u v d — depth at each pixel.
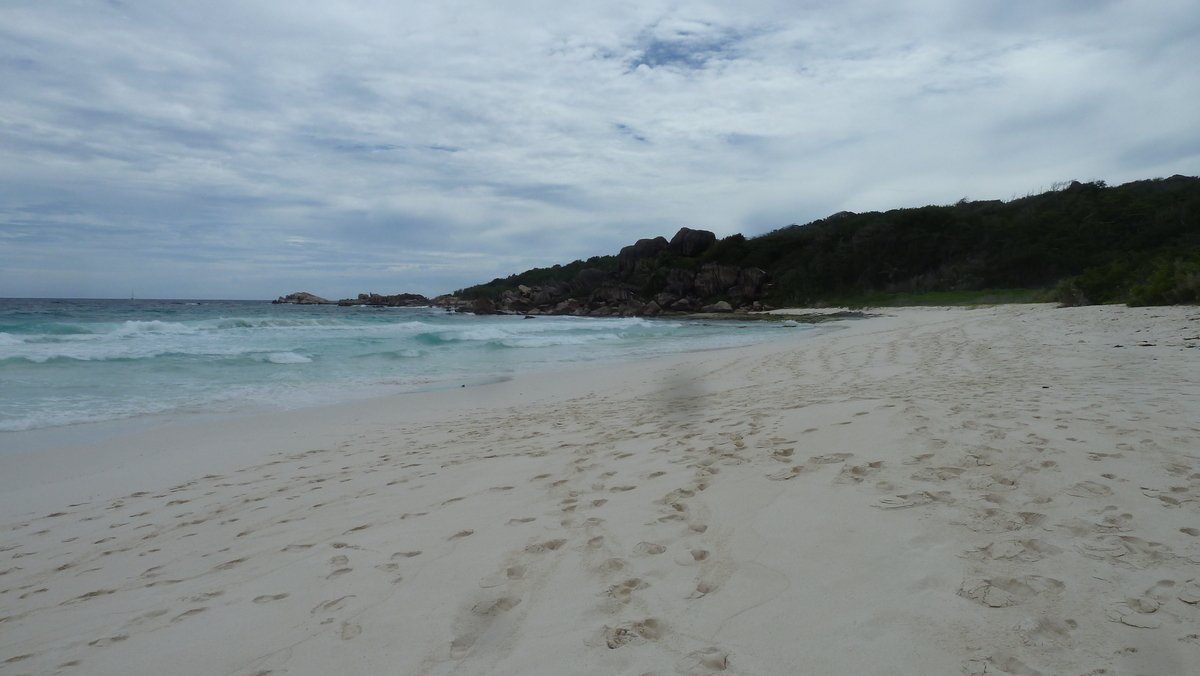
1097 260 46.41
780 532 2.57
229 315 41.00
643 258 75.81
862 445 3.68
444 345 18.20
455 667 1.84
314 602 2.38
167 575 2.89
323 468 5.00
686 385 8.89
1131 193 54.28
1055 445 3.38
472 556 2.69
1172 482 2.74
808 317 43.44
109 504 4.33
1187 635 1.62
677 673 1.69
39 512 4.19
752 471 3.52
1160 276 16.58
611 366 12.66
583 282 77.88
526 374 11.48
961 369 7.73
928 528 2.44
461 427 6.50
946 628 1.76
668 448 4.44
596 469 4.04
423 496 3.80
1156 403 4.35
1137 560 2.05
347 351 15.59
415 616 2.19
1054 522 2.40
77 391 9.24
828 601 1.98
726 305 58.19
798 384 7.70
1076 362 7.33
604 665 1.77
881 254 58.38
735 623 1.92
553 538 2.81
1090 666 1.55
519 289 77.38
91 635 2.31
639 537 2.72
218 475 5.01
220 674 1.93
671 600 2.12
